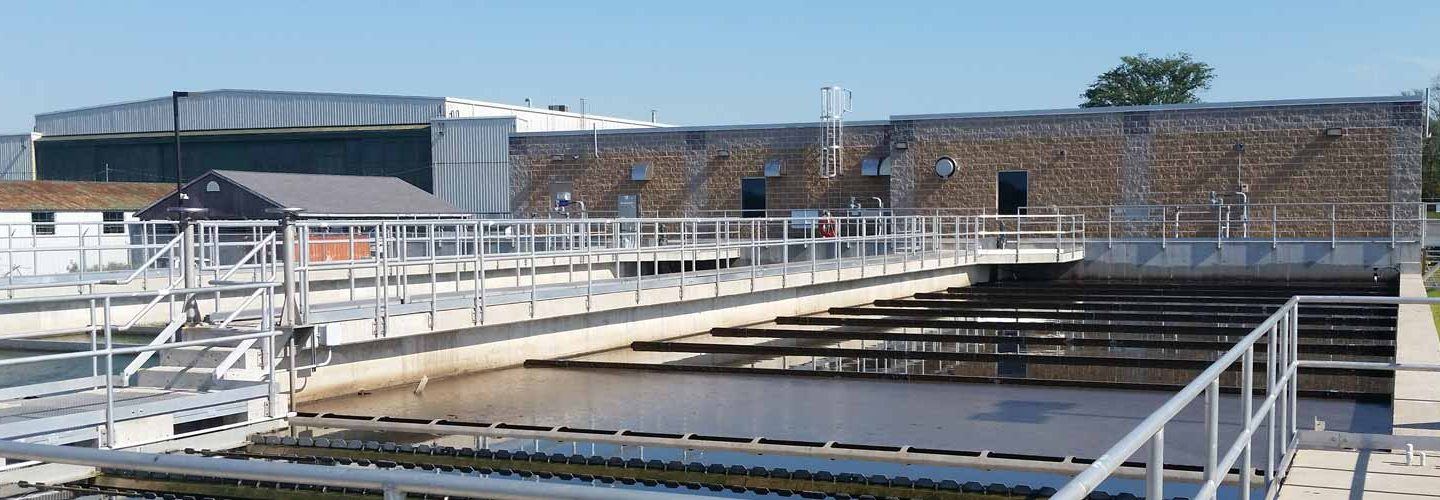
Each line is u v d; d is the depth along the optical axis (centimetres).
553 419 1309
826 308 2561
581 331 1862
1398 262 3338
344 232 3594
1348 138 3575
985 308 2658
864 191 4166
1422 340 1502
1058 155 3897
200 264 1725
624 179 4466
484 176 5325
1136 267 3569
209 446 1157
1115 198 3841
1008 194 3975
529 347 1764
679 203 4400
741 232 4306
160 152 5962
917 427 1245
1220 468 539
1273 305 2609
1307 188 3628
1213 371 510
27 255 3591
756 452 1117
